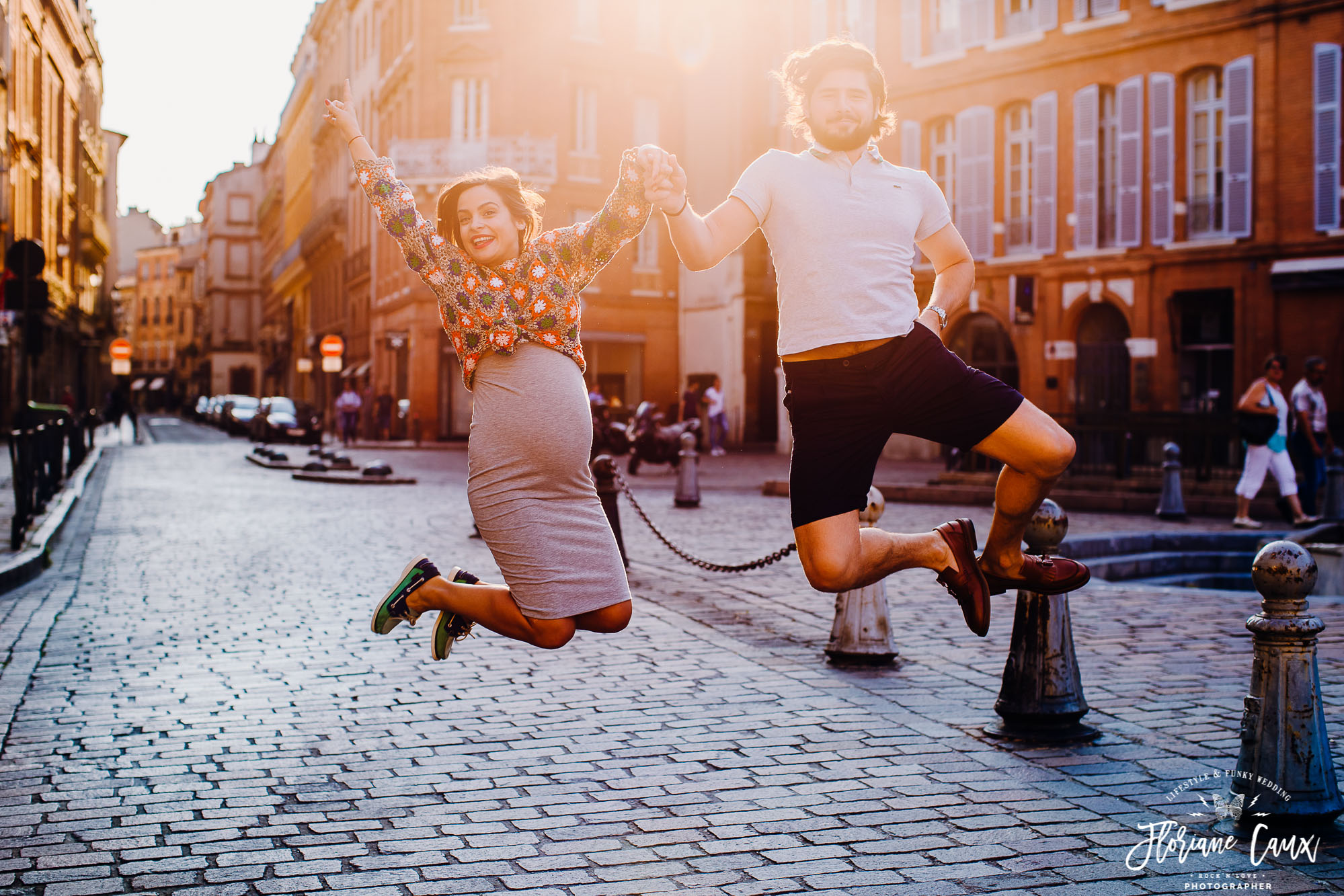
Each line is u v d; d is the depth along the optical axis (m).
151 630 7.46
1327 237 24.00
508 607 3.43
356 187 49.62
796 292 3.44
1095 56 27.17
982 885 3.48
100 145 59.22
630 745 4.92
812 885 3.49
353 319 50.66
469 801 4.25
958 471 18.84
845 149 3.53
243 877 3.56
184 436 48.75
